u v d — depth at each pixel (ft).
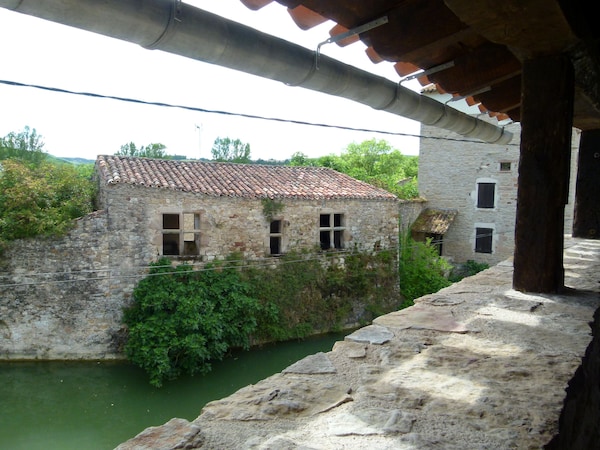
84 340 34.24
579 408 6.21
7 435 26.32
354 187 47.93
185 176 39.40
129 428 27.40
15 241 33.19
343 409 4.84
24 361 33.58
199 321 33.55
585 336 7.37
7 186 34.37
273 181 43.93
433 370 5.98
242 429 4.37
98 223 34.09
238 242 38.83
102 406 29.53
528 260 10.07
